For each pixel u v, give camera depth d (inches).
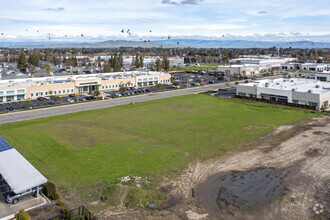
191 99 3260.3
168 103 3034.0
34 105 2930.6
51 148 1686.8
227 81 4795.8
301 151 1621.6
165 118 2385.6
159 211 1039.6
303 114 2493.8
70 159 1523.1
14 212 1031.6
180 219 992.2
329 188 1212.5
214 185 1238.9
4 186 1231.5
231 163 1470.2
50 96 3282.5
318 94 2635.3
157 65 6368.1
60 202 1069.1
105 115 2512.3
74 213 1013.8
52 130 2052.2
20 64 6141.7
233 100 3189.0
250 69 5851.4
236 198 1133.7
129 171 1371.8
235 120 2301.9
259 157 1544.0
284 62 7677.2
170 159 1518.2
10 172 1189.1
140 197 1122.0
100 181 1268.5
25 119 2377.0
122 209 1053.2
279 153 1598.2
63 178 1302.9
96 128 2103.8
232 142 1777.8
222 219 994.7
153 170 1384.1
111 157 1546.5
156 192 1170.6
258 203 1099.3
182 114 2524.6
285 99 2930.6
